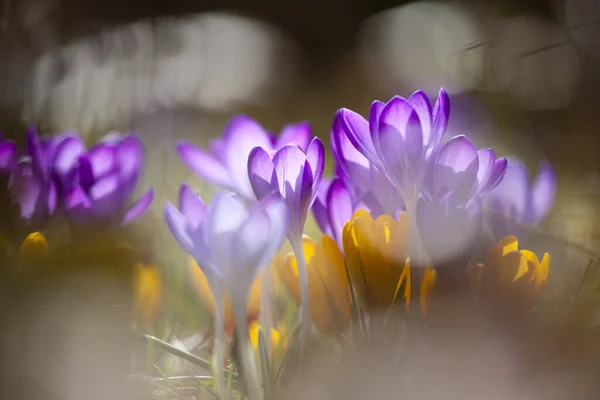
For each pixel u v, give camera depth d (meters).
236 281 1.11
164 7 5.28
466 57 1.91
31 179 1.25
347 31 7.29
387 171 1.14
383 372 1.13
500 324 1.14
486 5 3.65
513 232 1.23
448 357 1.13
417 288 1.14
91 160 1.25
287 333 1.17
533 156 1.99
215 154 1.23
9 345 1.14
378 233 1.13
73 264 1.16
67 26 2.59
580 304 1.17
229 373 1.13
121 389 1.15
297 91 5.66
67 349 1.14
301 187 1.13
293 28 7.29
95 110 2.25
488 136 2.04
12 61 2.15
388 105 1.14
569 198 1.48
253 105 4.89
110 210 1.25
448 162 1.13
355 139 1.15
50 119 1.99
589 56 2.04
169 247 1.44
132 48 3.04
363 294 1.14
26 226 1.25
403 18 5.64
